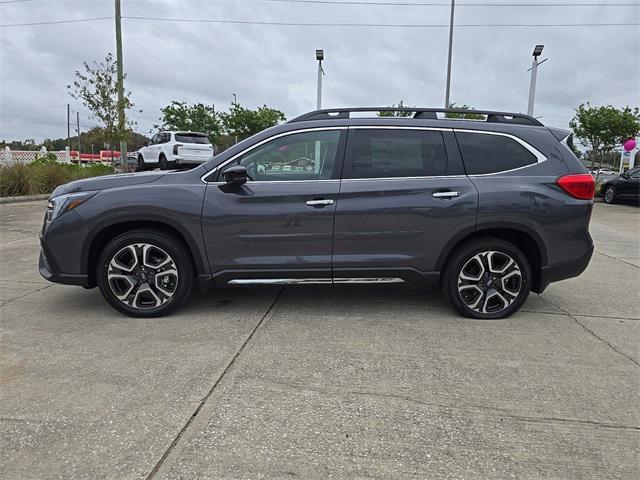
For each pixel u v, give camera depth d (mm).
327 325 4090
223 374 3180
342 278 4195
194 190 4062
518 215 4074
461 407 2822
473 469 2283
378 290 5145
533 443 2486
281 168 4156
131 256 4121
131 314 4188
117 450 2391
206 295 4891
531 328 4094
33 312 4348
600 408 2826
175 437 2498
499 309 4277
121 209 3994
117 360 3363
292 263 4121
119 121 18703
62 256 4066
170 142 18906
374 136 4188
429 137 4203
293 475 2227
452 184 4105
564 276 4254
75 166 18219
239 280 4168
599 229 10531
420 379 3152
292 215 4043
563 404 2863
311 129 4184
